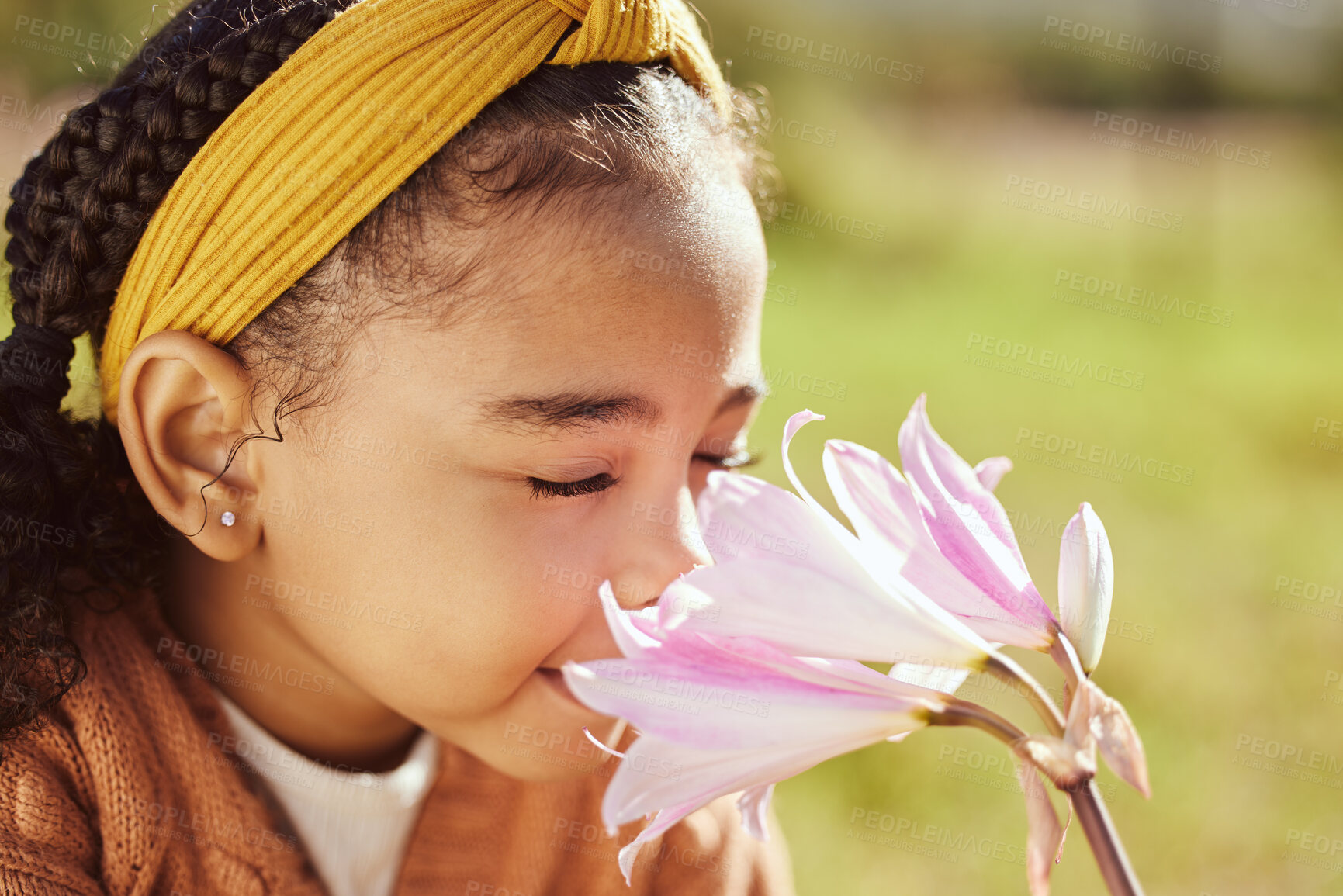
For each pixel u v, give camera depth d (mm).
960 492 503
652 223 550
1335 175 3031
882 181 2805
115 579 591
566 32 564
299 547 570
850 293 2275
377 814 631
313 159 547
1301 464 1588
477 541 555
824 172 2695
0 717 565
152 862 580
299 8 566
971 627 486
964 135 3270
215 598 601
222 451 569
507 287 544
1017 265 2484
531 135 551
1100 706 454
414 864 643
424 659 566
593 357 546
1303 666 1110
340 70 545
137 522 598
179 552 604
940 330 2100
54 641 570
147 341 556
